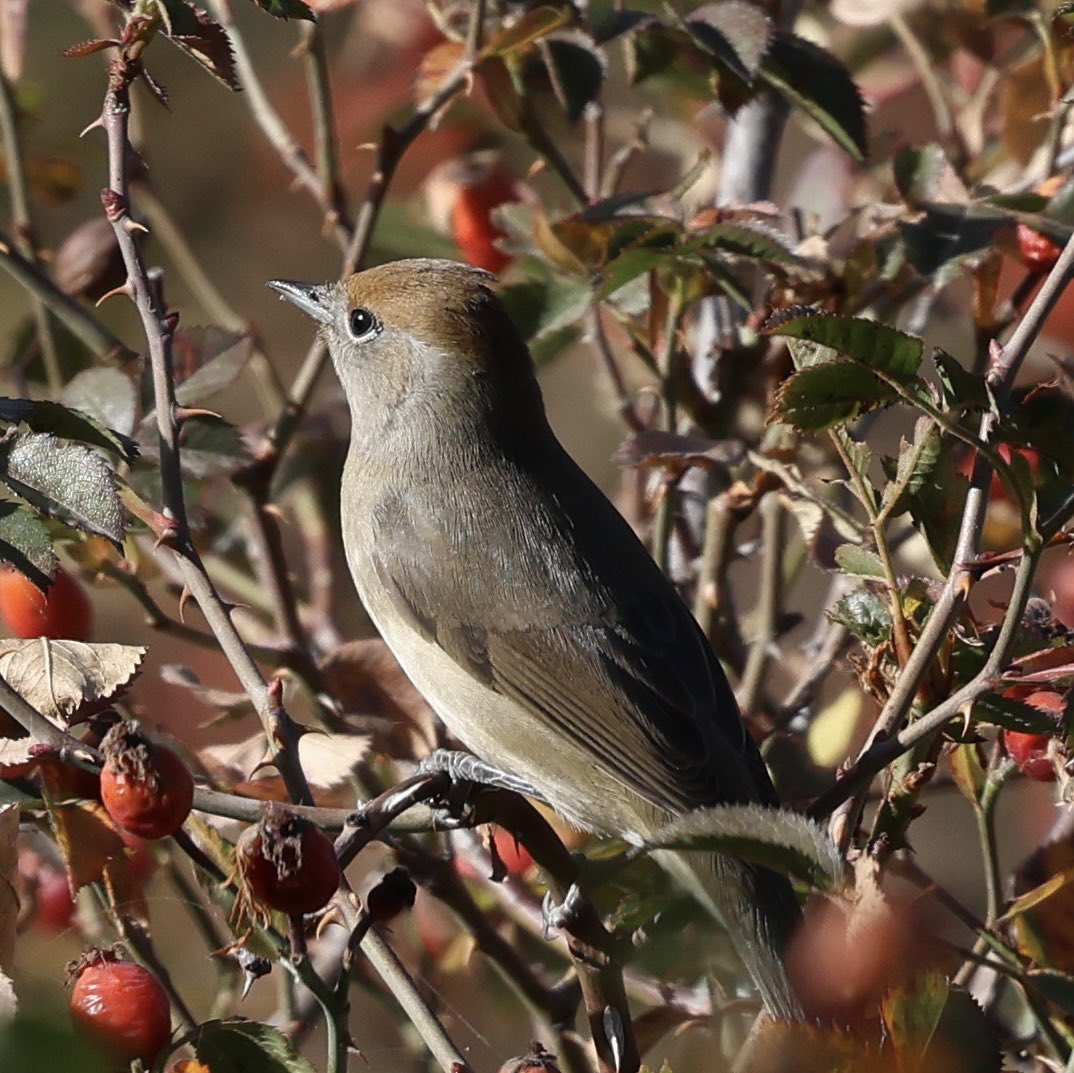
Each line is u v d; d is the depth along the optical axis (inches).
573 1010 350.0
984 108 475.8
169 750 237.5
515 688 401.4
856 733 426.9
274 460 404.8
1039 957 312.2
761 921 322.0
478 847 397.4
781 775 412.8
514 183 462.3
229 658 294.8
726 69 386.6
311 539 485.7
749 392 413.7
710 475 464.8
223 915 332.8
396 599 414.6
